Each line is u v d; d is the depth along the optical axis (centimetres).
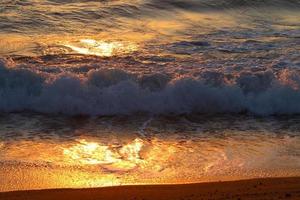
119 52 1505
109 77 1223
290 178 820
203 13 2081
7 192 769
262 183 798
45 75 1230
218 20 1991
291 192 752
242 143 983
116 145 976
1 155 912
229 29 1833
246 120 1130
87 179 821
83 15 1891
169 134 1038
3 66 1234
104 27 1806
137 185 793
